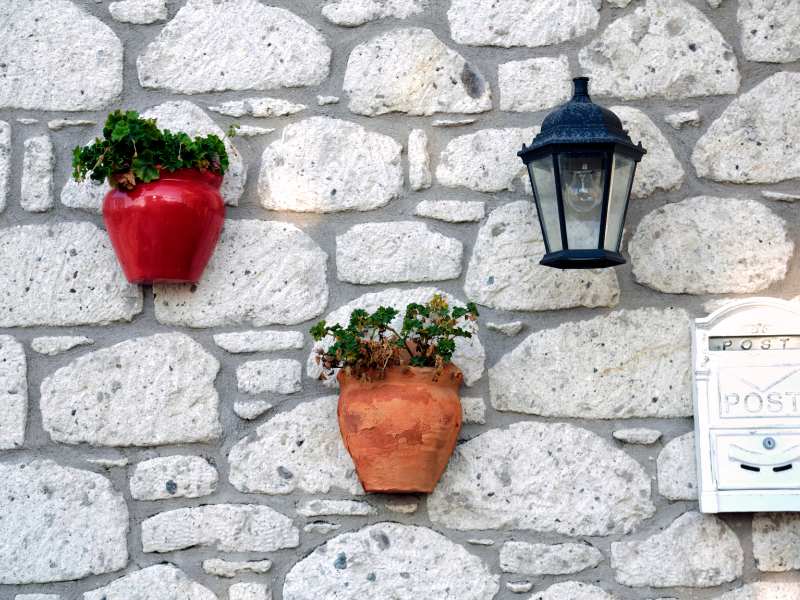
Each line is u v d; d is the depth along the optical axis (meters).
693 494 2.57
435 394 2.44
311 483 2.59
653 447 2.59
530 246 2.66
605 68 2.72
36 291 2.67
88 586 2.58
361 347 2.44
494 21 2.74
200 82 2.74
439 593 2.54
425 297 2.66
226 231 2.69
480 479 2.58
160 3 2.76
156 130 2.48
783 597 2.53
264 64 2.74
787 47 2.71
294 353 2.64
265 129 2.72
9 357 2.65
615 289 2.64
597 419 2.61
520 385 2.62
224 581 2.57
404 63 2.73
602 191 2.36
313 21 2.76
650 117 2.70
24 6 2.76
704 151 2.68
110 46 2.75
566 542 2.56
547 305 2.64
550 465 2.59
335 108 2.73
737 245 2.65
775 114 2.69
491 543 2.56
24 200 2.70
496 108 2.71
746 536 2.55
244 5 2.76
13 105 2.73
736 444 2.53
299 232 2.69
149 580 2.57
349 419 2.44
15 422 2.63
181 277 2.54
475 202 2.68
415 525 2.57
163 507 2.60
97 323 2.66
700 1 2.73
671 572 2.54
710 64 2.71
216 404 2.63
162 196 2.45
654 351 2.62
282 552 2.57
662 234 2.66
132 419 2.62
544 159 2.40
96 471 2.62
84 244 2.69
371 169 2.70
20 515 2.60
